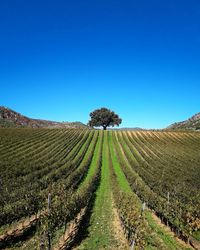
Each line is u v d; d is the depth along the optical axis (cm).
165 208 2706
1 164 4569
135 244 1962
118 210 2812
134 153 7400
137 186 3888
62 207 2245
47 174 4334
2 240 2088
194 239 2397
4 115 15862
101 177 5162
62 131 10656
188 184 4006
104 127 15350
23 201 2570
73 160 6056
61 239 2200
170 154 7244
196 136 10500
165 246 2153
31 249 1941
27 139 7756
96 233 2362
